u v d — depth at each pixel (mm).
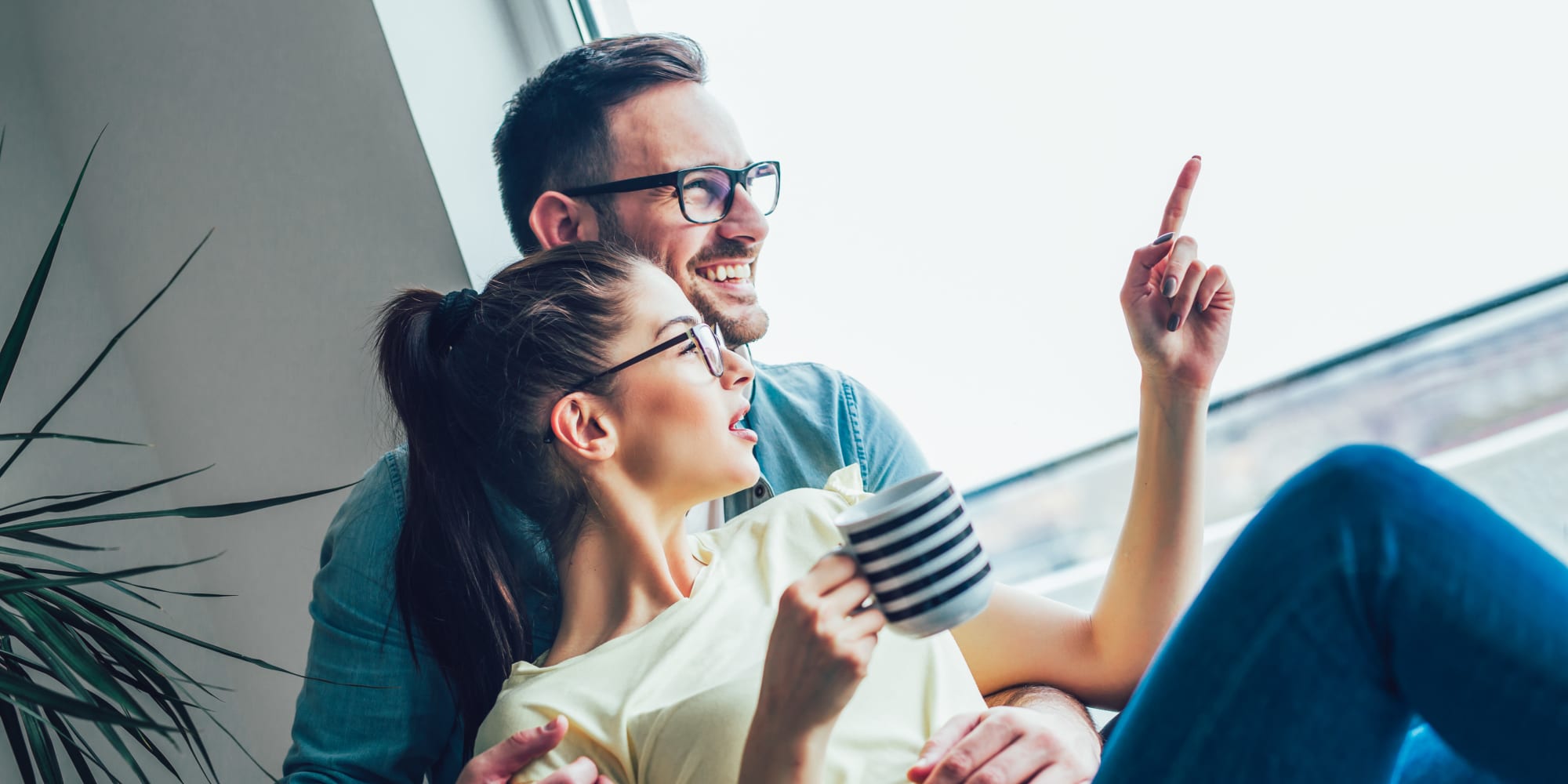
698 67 1520
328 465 1859
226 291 1932
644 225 1435
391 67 1659
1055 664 1166
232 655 1177
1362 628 725
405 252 1723
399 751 1257
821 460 1455
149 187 1986
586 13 1854
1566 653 656
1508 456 1377
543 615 1305
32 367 1985
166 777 1971
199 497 2057
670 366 1104
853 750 993
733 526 1249
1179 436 1101
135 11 1943
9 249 2006
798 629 781
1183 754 748
